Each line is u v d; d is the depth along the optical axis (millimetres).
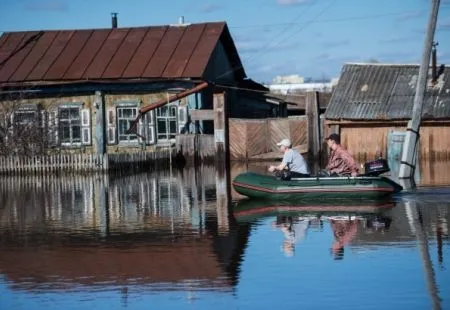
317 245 12414
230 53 39406
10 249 13070
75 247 13055
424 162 30172
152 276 10688
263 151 33125
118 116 34469
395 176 24672
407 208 16500
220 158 31938
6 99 33406
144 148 34031
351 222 14711
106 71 34562
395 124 31156
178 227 14859
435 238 12750
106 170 29031
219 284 10102
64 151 34594
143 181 25859
